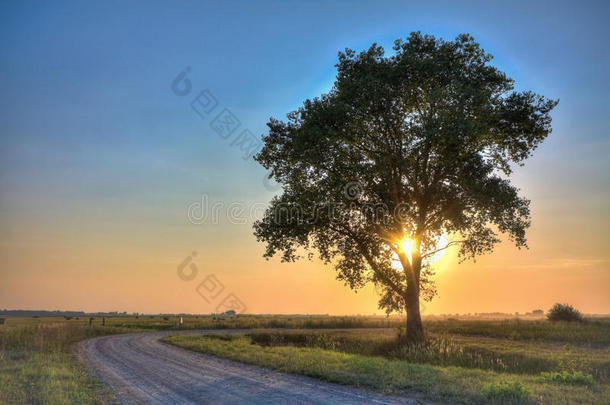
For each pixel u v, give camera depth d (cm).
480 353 2270
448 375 1305
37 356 1856
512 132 2497
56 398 970
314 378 1317
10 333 2689
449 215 2561
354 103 2395
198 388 1153
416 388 1101
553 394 1011
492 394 984
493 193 2386
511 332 3716
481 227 2656
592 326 4247
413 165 2516
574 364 1741
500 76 2408
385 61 2380
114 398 1023
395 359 1972
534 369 1756
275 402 960
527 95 2452
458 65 2361
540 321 5409
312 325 5562
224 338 3469
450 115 2180
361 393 1066
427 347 2144
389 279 2781
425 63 2225
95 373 1455
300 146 2427
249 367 1603
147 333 4100
